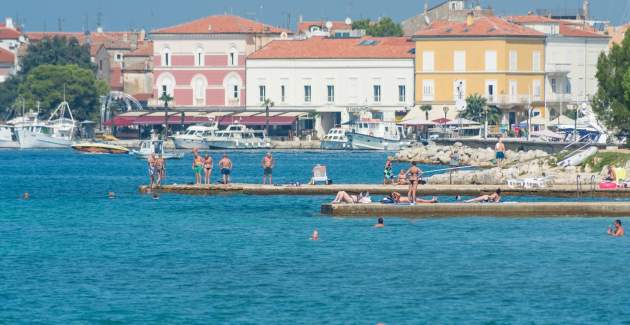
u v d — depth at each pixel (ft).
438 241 617.62
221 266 553.64
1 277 529.45
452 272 537.65
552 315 463.01
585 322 453.17
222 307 474.49
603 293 497.46
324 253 585.22
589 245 606.55
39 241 633.20
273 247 604.49
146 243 622.54
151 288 506.48
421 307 474.08
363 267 549.13
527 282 517.55
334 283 515.09
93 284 514.68
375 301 483.92
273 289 504.02
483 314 464.24
